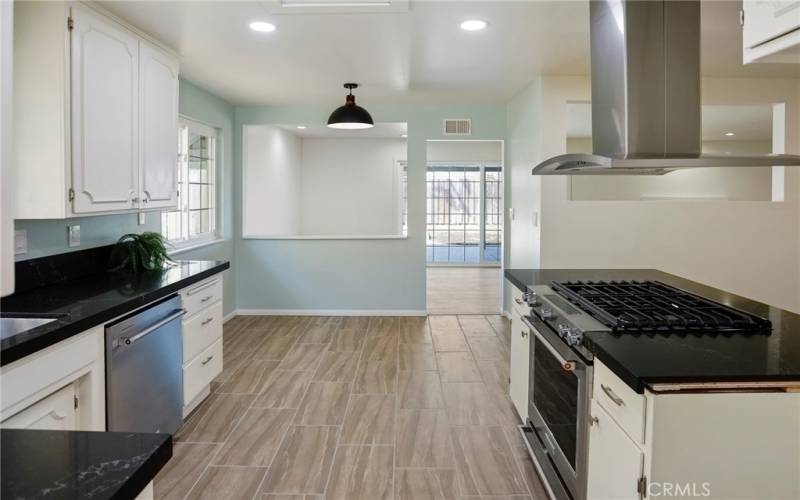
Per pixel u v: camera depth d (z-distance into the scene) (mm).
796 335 1720
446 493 2338
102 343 2055
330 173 9266
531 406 2572
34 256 2562
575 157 2234
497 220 10703
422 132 5707
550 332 2176
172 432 2711
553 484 2143
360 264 5805
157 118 3102
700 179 8422
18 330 1948
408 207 5773
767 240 4223
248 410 3221
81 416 1964
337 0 2639
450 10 2793
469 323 5504
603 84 2260
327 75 4234
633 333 1739
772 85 4211
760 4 1279
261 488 2363
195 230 5059
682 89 2115
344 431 2947
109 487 775
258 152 6777
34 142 2273
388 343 4727
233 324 5375
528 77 4316
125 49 2746
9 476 806
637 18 2092
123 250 3129
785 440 1355
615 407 1550
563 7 2744
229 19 2900
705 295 2381
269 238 5758
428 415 3172
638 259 4246
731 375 1343
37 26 2262
